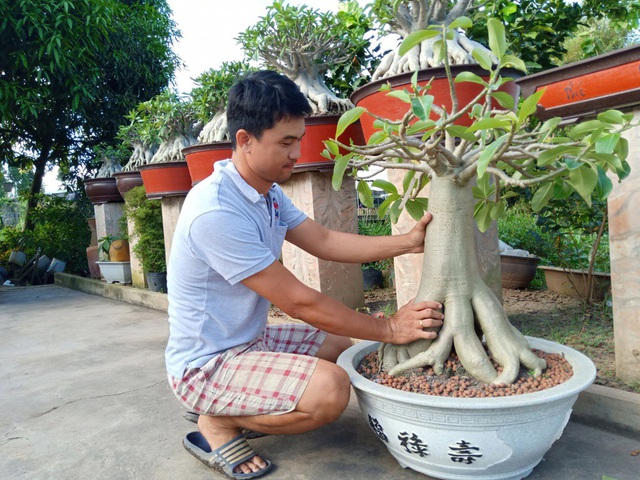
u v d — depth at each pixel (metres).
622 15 3.04
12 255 7.33
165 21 7.68
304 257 3.15
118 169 5.87
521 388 1.39
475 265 1.60
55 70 5.96
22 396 2.44
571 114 1.85
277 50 2.94
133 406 2.22
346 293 3.19
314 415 1.47
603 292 3.01
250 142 1.44
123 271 5.42
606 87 1.70
